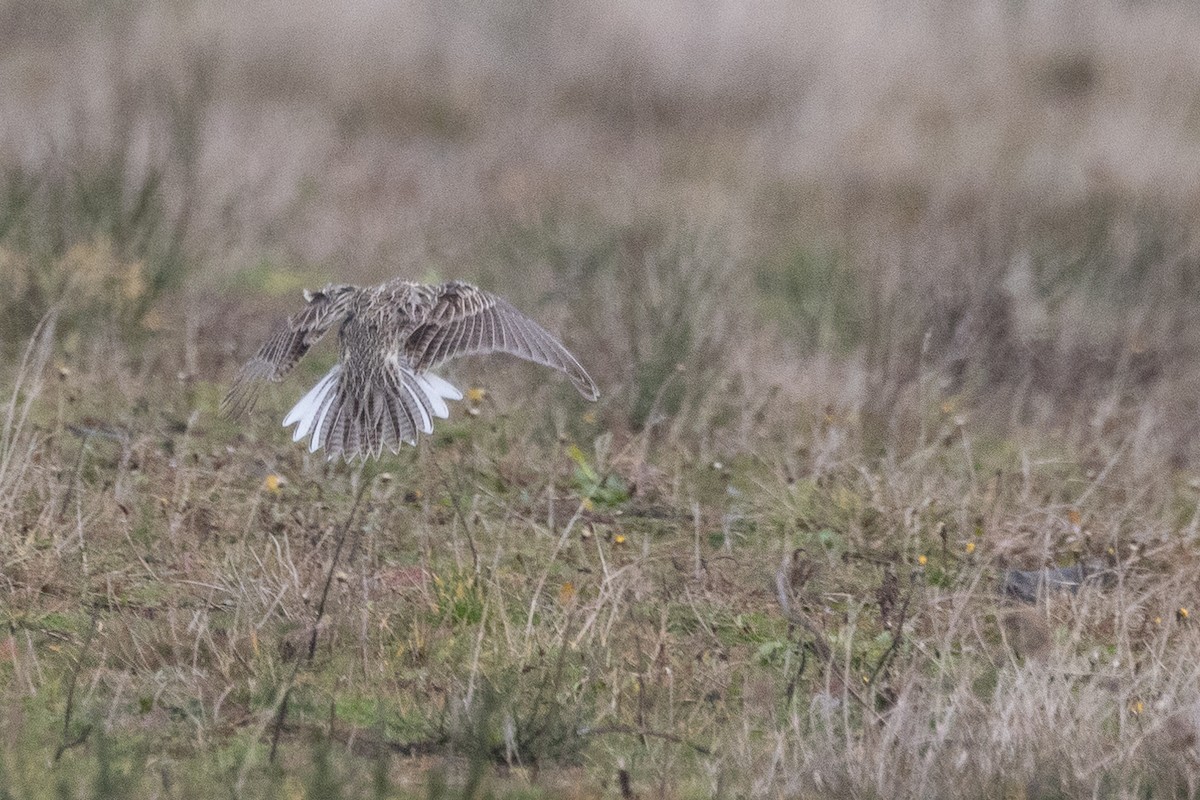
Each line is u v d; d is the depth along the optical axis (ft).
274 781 25.96
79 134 58.29
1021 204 77.87
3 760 26.14
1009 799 26.68
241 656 30.71
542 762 27.99
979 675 31.76
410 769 27.35
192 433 43.21
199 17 101.71
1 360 47.75
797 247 70.69
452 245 67.15
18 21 102.58
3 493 35.73
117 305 50.60
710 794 27.09
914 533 38.99
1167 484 44.83
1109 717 30.27
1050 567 38.32
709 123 98.12
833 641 33.27
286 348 28.99
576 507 40.55
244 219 68.13
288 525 36.68
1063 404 52.70
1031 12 110.93
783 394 48.80
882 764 26.50
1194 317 62.23
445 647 32.07
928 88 100.83
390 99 97.09
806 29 105.70
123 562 35.14
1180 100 99.91
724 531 39.27
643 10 106.63
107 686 29.76
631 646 32.35
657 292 50.16
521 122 95.66
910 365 51.93
